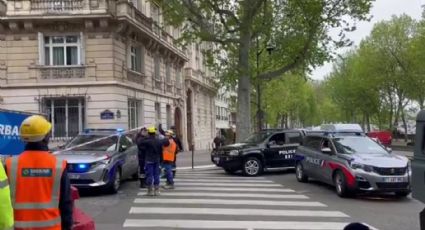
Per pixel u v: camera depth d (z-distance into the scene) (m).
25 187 4.49
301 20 24.70
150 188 13.48
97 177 13.44
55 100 27.48
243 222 9.70
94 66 27.31
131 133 17.38
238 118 24.98
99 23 27.09
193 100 48.53
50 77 27.23
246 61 24.58
